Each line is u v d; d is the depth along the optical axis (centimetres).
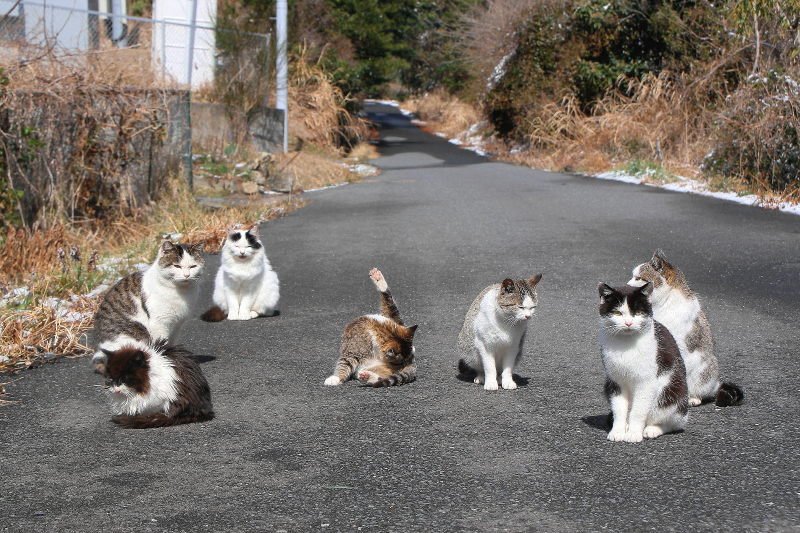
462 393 539
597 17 2547
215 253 1116
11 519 354
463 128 4169
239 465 414
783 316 705
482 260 1000
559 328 700
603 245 1068
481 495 372
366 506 361
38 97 1092
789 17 1617
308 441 449
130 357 465
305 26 3281
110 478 399
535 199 1586
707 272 888
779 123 1484
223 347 670
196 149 1958
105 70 1291
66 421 489
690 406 499
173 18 2264
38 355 640
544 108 2680
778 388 525
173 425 478
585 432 456
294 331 718
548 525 340
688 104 2105
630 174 1952
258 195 1736
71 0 1781
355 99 3294
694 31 2248
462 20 4062
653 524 338
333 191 1880
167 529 341
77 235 1116
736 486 375
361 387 557
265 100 2362
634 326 406
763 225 1178
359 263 1009
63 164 1155
